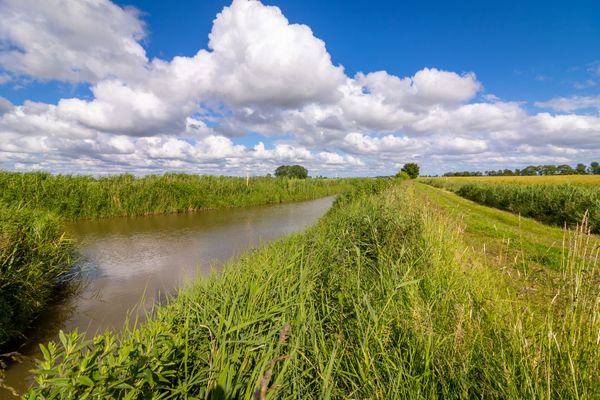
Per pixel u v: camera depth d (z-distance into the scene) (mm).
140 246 9867
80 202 14695
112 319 4973
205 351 2635
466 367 2203
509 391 1987
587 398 1876
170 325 2854
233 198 21750
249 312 3080
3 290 4266
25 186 13344
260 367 2352
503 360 2207
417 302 3129
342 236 5707
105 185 16172
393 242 5230
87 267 7668
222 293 3574
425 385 2170
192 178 21250
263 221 14898
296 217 16344
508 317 2924
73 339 1867
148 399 1839
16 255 4844
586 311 2475
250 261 5512
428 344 2363
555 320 2957
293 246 5730
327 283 3984
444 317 2992
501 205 22766
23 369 3758
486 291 3691
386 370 2375
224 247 9703
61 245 6430
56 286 6211
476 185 30828
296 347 2463
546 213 15969
